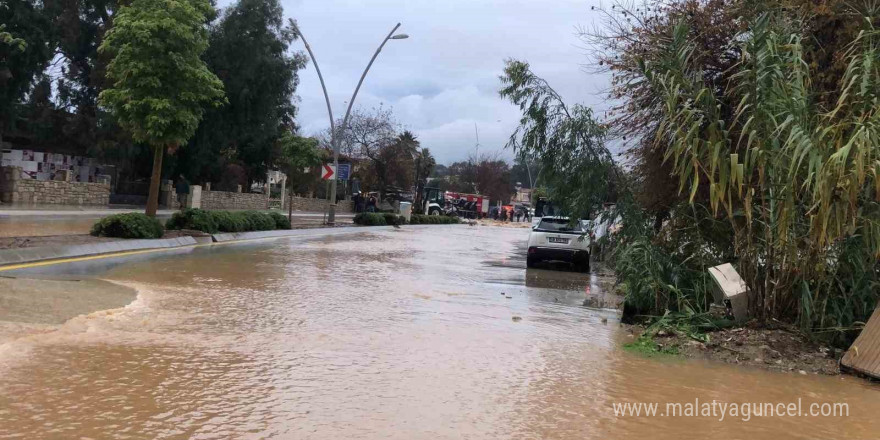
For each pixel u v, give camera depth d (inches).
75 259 461.1
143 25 580.4
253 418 169.6
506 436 168.4
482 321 329.7
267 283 410.0
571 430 176.6
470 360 245.4
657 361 267.4
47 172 1327.5
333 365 224.5
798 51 277.9
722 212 353.4
